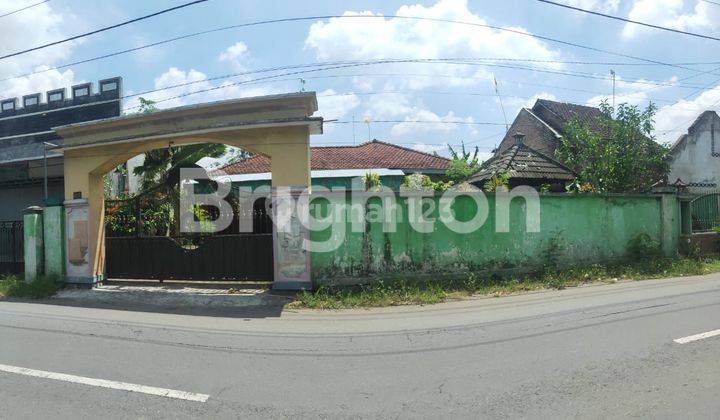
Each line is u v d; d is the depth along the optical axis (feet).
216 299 31.94
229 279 35.42
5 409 13.62
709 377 14.57
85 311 29.35
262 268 34.76
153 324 24.89
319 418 12.73
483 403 13.34
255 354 18.80
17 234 44.78
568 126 59.31
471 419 12.39
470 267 34.91
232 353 18.97
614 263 38.93
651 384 14.20
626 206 40.27
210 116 34.09
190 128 34.17
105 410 13.44
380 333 21.89
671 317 22.13
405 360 17.52
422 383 15.06
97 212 38.32
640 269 37.60
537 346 18.42
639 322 21.38
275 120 32.27
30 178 61.62
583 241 38.27
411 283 32.86
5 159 63.57
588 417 12.25
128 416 13.03
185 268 36.65
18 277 42.63
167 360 18.06
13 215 64.75
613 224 39.63
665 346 17.63
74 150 38.14
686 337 18.66
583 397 13.47
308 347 19.74
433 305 29.04
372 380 15.51
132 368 17.11
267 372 16.52
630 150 51.34
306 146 32.89
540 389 14.15
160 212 46.52
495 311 25.99
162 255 37.37
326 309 29.04
